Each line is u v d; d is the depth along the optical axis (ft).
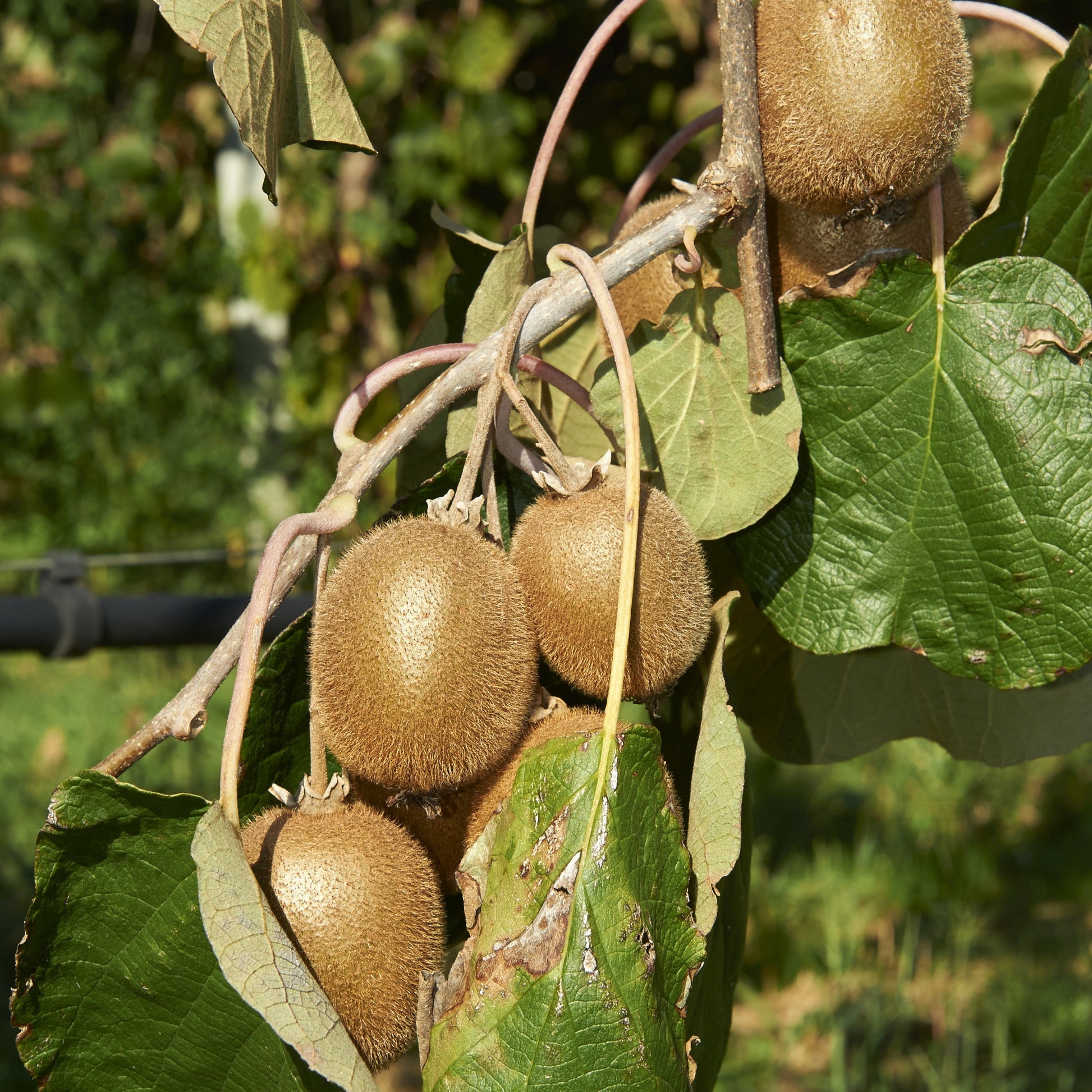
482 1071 2.24
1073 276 2.55
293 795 2.48
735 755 2.35
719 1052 2.54
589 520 2.39
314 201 8.71
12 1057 5.65
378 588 2.33
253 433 10.84
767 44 2.46
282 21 2.38
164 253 11.12
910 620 2.54
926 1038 6.32
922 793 8.43
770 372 2.47
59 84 10.79
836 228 2.52
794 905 7.35
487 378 2.43
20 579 11.46
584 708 2.43
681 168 6.97
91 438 11.26
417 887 2.33
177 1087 2.36
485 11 7.37
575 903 2.25
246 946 2.24
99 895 2.31
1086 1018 6.28
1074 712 2.82
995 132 6.59
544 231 2.77
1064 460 2.48
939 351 2.51
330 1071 2.22
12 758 8.92
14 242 10.66
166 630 3.93
